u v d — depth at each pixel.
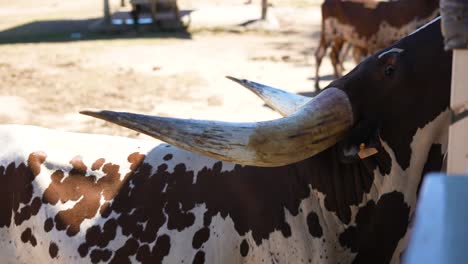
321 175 2.47
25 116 10.09
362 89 2.37
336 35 12.70
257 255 2.53
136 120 2.17
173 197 2.69
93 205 2.75
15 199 2.86
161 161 2.83
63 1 28.94
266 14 21.12
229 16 22.66
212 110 10.41
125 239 2.66
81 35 19.77
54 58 15.61
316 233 2.48
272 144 2.20
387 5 12.22
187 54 16.05
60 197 2.79
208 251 2.58
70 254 2.68
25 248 2.80
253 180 2.60
